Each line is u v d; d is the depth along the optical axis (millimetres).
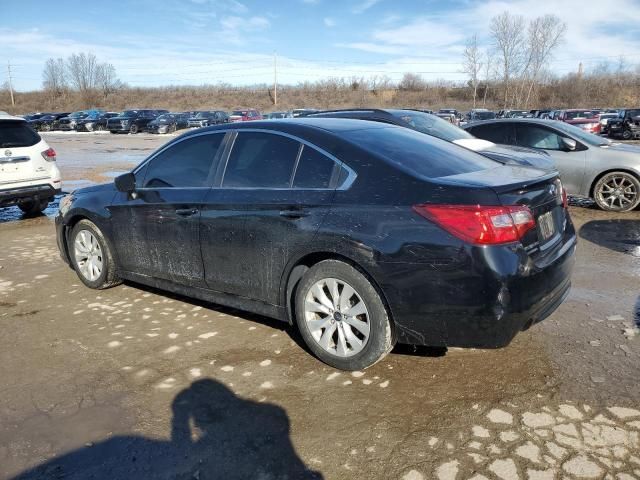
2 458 2607
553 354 3438
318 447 2611
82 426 2844
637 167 7805
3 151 7949
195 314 4359
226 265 3830
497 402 2924
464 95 63375
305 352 3607
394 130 3990
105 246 4801
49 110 73812
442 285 2879
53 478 2461
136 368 3461
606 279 4914
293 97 70312
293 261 3414
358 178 3238
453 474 2381
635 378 3115
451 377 3207
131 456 2594
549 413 2803
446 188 2951
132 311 4469
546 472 2367
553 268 3074
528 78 53875
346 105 63875
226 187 3844
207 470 2480
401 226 2973
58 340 3934
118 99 75562
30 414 2973
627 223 7309
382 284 3025
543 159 5168
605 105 53594
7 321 4336
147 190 4367
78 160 18625
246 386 3193
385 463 2475
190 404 3020
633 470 2365
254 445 2646
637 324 3877
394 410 2887
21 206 9398
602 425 2686
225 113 38688
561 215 3559
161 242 4258
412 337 3064
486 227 2789
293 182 3508
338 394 3066
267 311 3715
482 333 2879
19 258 6289
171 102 72625
